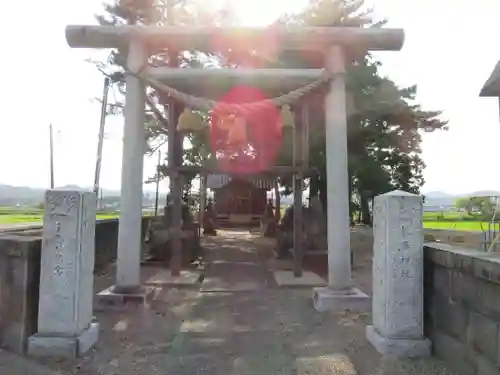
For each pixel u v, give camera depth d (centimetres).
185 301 655
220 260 1124
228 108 632
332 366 382
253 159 917
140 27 623
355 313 577
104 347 430
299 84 661
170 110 857
